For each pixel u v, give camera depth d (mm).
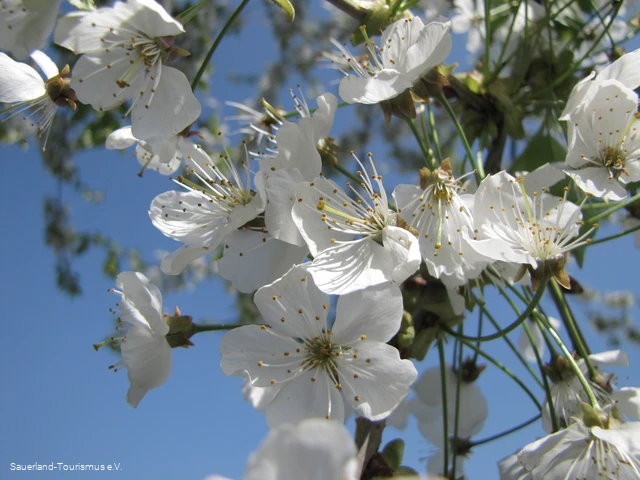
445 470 146
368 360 115
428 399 181
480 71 180
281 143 128
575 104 138
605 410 134
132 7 125
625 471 124
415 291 138
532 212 133
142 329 134
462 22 220
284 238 122
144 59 130
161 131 128
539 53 182
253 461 72
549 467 126
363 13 154
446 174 136
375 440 117
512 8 193
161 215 137
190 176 157
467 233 132
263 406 139
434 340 145
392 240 123
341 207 126
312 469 72
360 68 151
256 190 129
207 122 245
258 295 120
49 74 149
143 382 134
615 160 138
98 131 207
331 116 132
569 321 153
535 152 182
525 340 184
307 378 118
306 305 120
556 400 152
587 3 199
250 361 119
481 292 150
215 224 134
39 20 129
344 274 120
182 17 132
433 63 138
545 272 128
